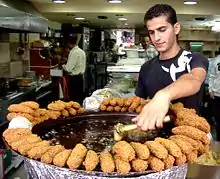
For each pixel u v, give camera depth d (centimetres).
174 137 93
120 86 328
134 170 80
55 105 133
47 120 127
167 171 84
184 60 147
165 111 88
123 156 80
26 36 593
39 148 88
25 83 455
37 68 629
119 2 505
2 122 326
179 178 92
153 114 87
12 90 411
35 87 470
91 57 944
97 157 83
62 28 902
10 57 508
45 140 103
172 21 144
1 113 325
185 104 139
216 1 529
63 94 644
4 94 374
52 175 84
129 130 102
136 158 82
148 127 86
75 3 554
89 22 843
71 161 81
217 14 543
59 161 82
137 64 432
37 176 89
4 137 100
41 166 85
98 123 136
